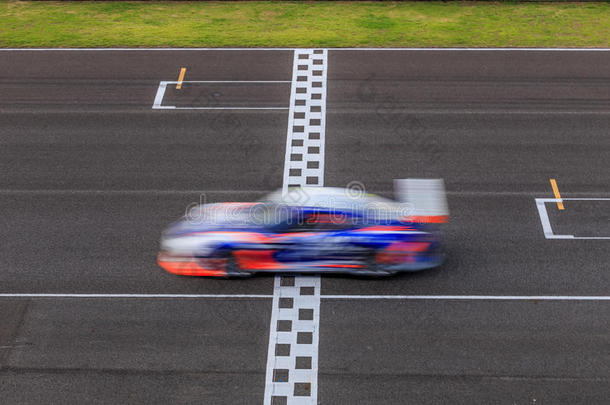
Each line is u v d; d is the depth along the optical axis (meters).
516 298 20.77
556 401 17.97
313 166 26.05
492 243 22.58
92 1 37.44
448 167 25.80
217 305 20.67
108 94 30.27
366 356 19.19
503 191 24.66
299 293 21.00
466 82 30.70
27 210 24.08
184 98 29.95
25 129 28.19
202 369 18.91
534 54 32.62
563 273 21.53
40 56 32.88
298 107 29.33
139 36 34.44
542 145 26.86
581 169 25.66
